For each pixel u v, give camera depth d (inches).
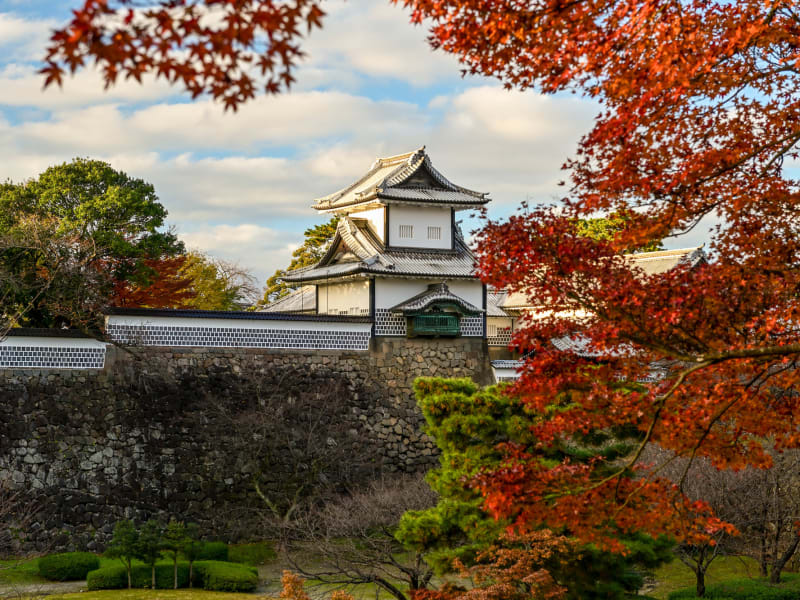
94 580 996.6
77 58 187.6
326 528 995.3
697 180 397.7
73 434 1147.3
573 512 391.2
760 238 411.2
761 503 910.4
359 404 1382.9
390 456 1395.2
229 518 1227.9
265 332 1315.2
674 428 395.5
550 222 394.9
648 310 356.2
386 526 997.8
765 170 413.7
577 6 341.1
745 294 369.7
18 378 1125.1
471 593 542.3
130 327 1211.9
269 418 1258.0
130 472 1176.8
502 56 359.9
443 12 346.9
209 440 1235.2
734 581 902.4
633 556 615.8
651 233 408.5
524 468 400.8
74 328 1256.8
